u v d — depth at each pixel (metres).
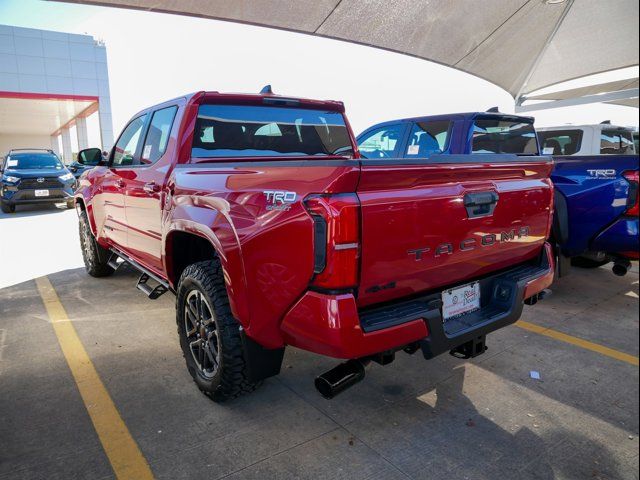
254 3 6.95
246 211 2.20
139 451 2.31
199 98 3.17
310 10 7.55
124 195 3.92
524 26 9.96
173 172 3.00
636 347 3.55
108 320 4.11
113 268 5.20
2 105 28.77
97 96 27.34
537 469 2.20
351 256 1.87
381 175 1.90
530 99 16.78
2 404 2.73
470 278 2.52
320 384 2.07
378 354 2.16
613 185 4.13
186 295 2.84
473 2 8.33
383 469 2.20
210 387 2.67
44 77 25.77
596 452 2.33
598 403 2.77
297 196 1.95
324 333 1.91
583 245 4.40
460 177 2.24
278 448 2.35
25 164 12.30
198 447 2.35
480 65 11.74
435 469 2.20
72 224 9.79
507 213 2.53
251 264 2.16
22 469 2.18
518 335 3.79
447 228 2.21
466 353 2.48
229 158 3.22
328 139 3.79
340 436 2.45
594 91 16.70
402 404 2.77
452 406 2.74
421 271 2.15
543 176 2.85
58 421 2.56
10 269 5.93
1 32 24.39
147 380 3.04
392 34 8.98
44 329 3.90
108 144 28.23
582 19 10.10
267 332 2.17
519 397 2.84
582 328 3.94
